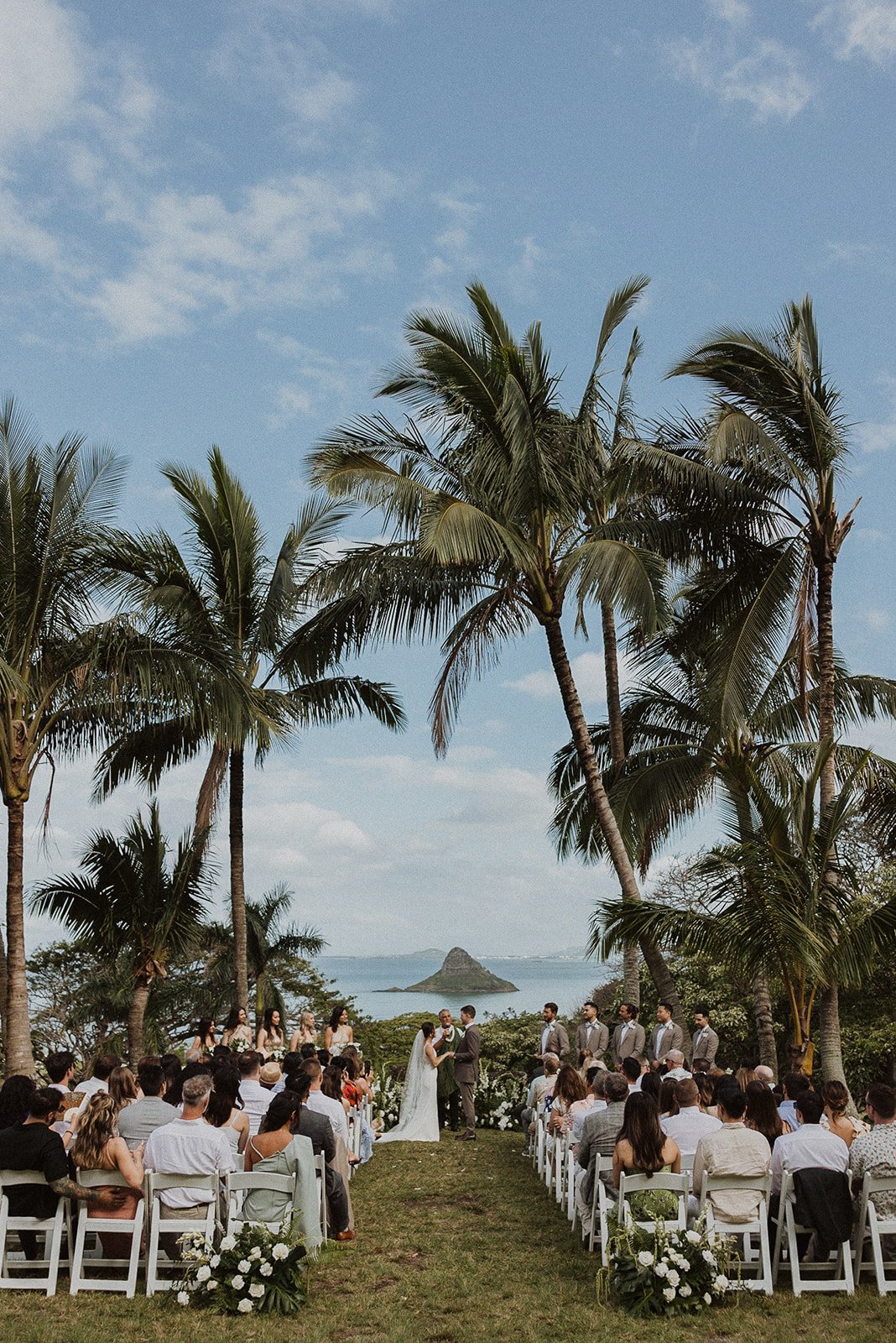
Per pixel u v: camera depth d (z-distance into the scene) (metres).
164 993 29.70
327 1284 7.49
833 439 14.34
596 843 18.97
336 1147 8.94
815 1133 7.36
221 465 18.34
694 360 15.18
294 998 31.91
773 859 11.91
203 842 19.47
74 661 14.40
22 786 13.78
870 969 12.06
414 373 15.05
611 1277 7.11
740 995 23.55
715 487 14.44
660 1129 7.39
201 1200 7.23
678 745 16.83
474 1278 7.61
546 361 15.29
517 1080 17.61
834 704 16.56
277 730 16.20
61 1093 7.63
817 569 14.65
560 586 15.00
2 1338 6.09
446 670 16.25
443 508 13.69
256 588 18.56
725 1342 6.23
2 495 13.91
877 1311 6.71
